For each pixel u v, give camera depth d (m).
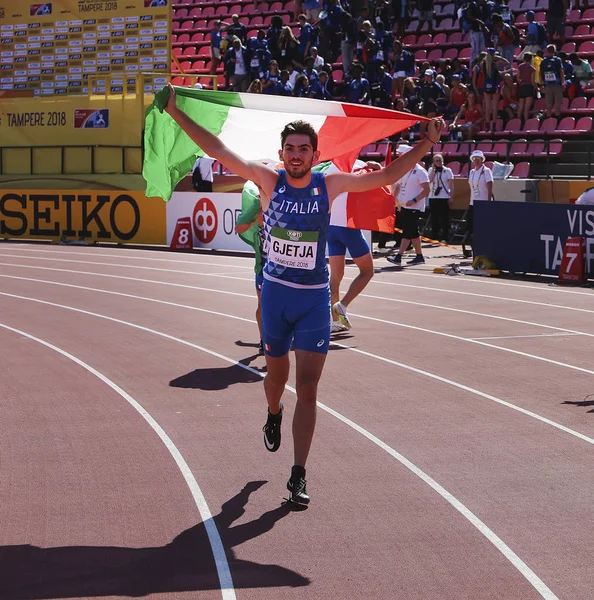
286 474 5.87
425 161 22.16
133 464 6.04
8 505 5.30
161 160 6.23
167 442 6.52
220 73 27.41
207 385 8.14
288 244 5.15
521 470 5.93
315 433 6.72
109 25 24.77
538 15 25.77
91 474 5.84
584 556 4.63
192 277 15.74
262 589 4.27
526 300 12.94
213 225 20.27
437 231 19.73
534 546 4.75
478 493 5.52
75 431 6.77
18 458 6.15
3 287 14.66
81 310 12.34
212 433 6.73
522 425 6.94
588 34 24.42
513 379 8.34
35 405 7.50
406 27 26.86
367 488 5.61
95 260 18.50
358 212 10.25
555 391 7.93
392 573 4.43
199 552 4.68
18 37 26.08
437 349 9.62
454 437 6.63
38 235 22.88
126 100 21.89
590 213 14.50
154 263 17.92
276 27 25.00
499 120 22.23
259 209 8.46
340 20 25.12
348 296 10.52
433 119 5.25
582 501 5.39
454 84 22.81
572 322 11.21
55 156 22.91
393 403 7.54
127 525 5.02
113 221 21.83
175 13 31.47
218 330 10.76
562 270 14.72
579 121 21.25
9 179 23.34
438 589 4.26
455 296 13.31
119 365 8.95
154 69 24.34
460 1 25.59
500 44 23.28
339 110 5.97
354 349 9.61
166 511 5.23
